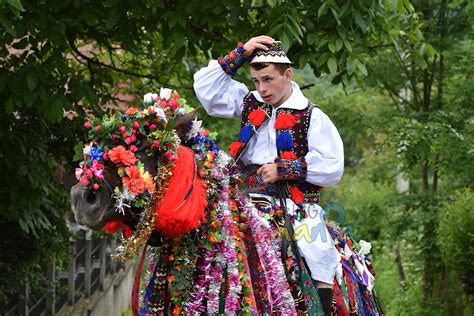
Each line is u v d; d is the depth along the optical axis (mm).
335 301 5617
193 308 4930
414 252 15805
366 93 14781
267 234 5348
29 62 7688
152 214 4797
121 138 4812
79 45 10430
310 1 8188
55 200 10031
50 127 9586
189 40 8352
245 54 5762
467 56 11766
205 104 5898
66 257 11766
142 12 7871
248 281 5078
